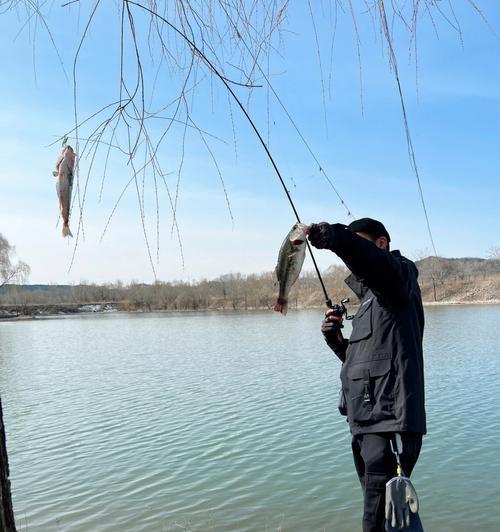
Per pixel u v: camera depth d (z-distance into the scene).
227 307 102.31
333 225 2.76
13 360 32.75
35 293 101.44
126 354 34.12
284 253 3.08
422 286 96.56
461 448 11.35
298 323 60.34
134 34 2.67
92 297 107.31
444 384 18.66
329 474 10.21
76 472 10.87
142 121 2.71
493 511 8.38
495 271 97.00
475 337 34.84
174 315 92.12
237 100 2.88
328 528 8.09
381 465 2.84
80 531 8.24
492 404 15.20
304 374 22.44
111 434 13.77
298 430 13.28
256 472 10.45
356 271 2.79
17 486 10.21
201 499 9.30
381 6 2.59
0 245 58.72
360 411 2.94
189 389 19.95
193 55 2.78
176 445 12.48
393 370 2.88
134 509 8.98
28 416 16.31
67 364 29.95
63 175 2.60
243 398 17.66
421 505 8.70
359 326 3.05
